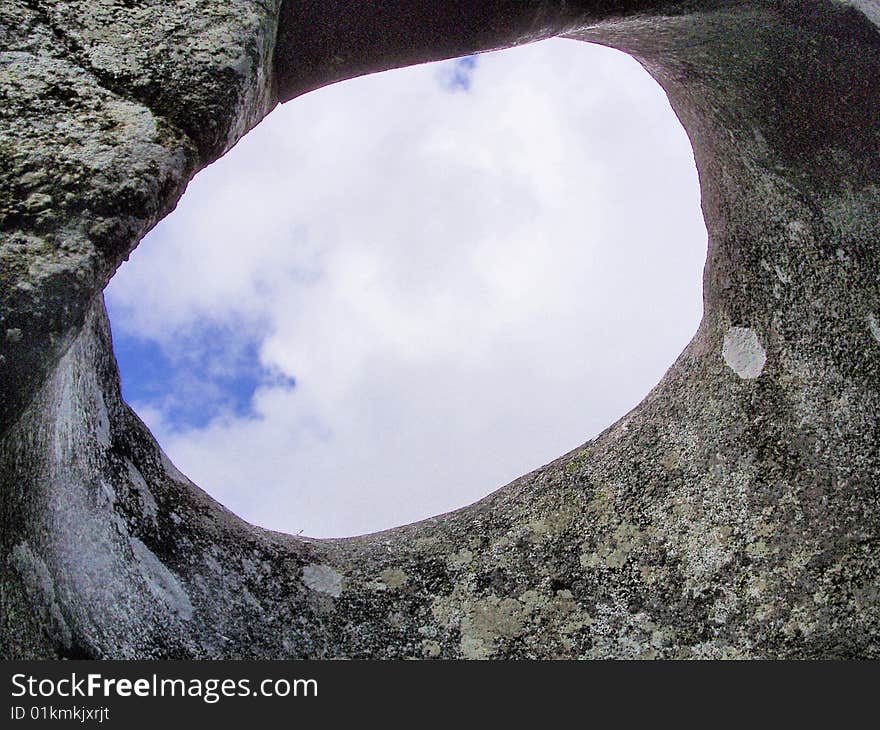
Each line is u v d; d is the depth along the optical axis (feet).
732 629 7.73
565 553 8.19
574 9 6.22
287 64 5.89
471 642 7.89
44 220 4.79
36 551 5.90
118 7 5.42
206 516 7.91
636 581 8.00
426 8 5.82
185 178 5.22
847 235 7.80
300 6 5.66
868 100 7.14
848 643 7.52
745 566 7.83
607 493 8.39
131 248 5.02
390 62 6.08
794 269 8.12
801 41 6.97
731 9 6.68
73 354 6.09
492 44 6.13
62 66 5.20
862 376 7.80
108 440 7.28
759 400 8.16
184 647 7.11
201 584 7.46
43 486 5.98
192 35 5.38
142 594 7.02
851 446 7.80
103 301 7.31
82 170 4.93
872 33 6.77
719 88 7.78
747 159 8.08
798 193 7.91
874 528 7.65
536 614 7.98
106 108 5.13
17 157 4.90
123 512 7.20
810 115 7.46
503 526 8.43
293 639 7.68
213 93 5.28
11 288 4.59
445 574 8.18
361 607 7.98
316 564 8.17
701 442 8.29
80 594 6.38
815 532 7.75
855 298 7.82
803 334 8.07
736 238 8.49
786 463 7.94
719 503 8.04
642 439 8.59
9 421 4.55
